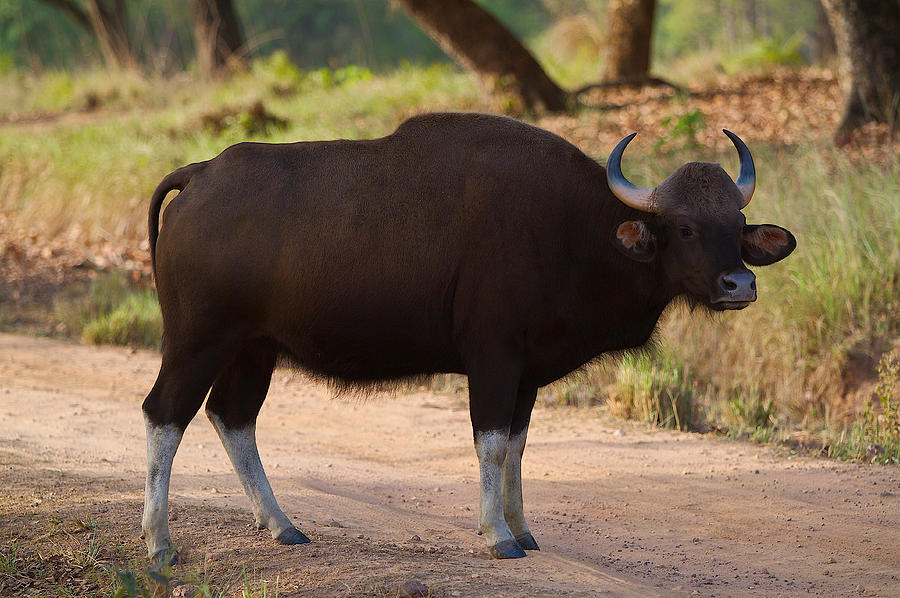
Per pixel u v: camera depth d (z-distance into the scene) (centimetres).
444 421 3334
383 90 7925
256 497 2058
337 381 2053
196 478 2573
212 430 3166
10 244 5775
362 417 3391
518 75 6850
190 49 15800
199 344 1953
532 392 2061
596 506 2444
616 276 1973
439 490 2577
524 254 1917
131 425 3142
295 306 1955
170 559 1867
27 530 2069
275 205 1952
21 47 16988
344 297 1945
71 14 11850
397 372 2041
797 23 18500
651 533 2245
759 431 3112
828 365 3484
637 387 3328
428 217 1944
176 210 1981
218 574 1830
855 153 4641
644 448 2973
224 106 7194
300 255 1938
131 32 15512
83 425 3114
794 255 3759
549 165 1980
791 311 3638
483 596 1672
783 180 4172
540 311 1936
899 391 3272
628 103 6962
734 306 1878
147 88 9306
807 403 3406
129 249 5572
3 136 7481
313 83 8681
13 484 2375
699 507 2434
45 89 10231
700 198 1875
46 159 6731
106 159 6353
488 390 1920
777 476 2691
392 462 2866
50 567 1895
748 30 18550
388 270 1941
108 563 1898
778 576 1970
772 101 6612
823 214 3894
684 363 3591
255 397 2094
